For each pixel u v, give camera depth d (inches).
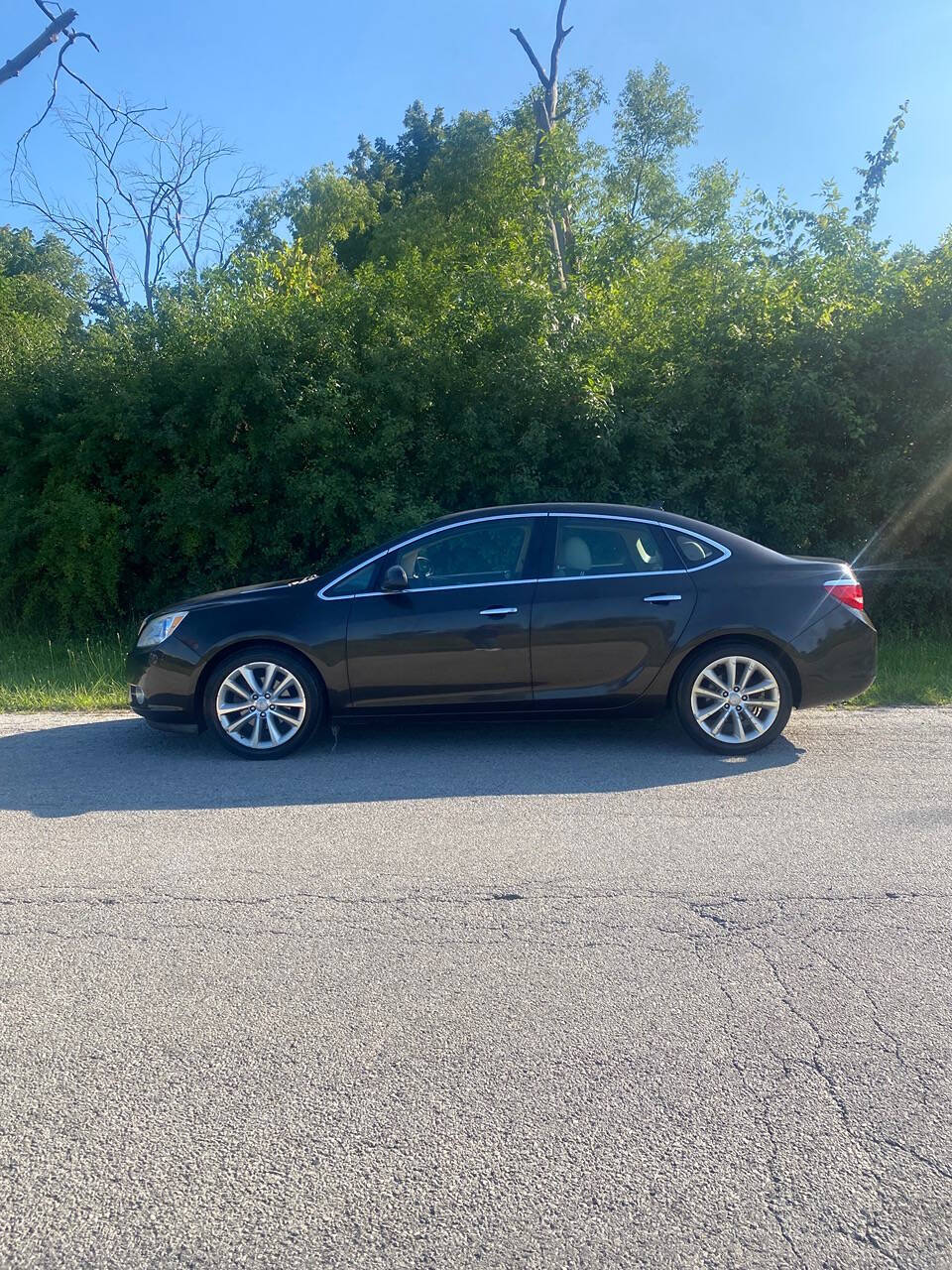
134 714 336.5
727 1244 97.9
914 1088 121.9
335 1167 109.4
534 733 302.0
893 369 431.8
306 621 271.7
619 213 775.1
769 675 271.4
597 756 275.6
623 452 446.6
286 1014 140.3
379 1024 137.6
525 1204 103.7
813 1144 112.0
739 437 448.1
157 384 447.2
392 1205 103.7
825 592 274.1
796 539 442.9
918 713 323.9
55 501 449.7
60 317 678.5
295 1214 102.5
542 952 158.1
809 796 237.3
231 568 450.0
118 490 455.2
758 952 157.2
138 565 478.6
